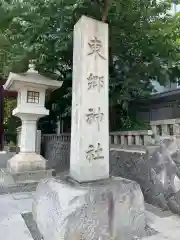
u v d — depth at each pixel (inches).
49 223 89.8
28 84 186.5
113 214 90.7
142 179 151.3
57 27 210.4
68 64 255.6
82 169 101.6
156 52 227.3
